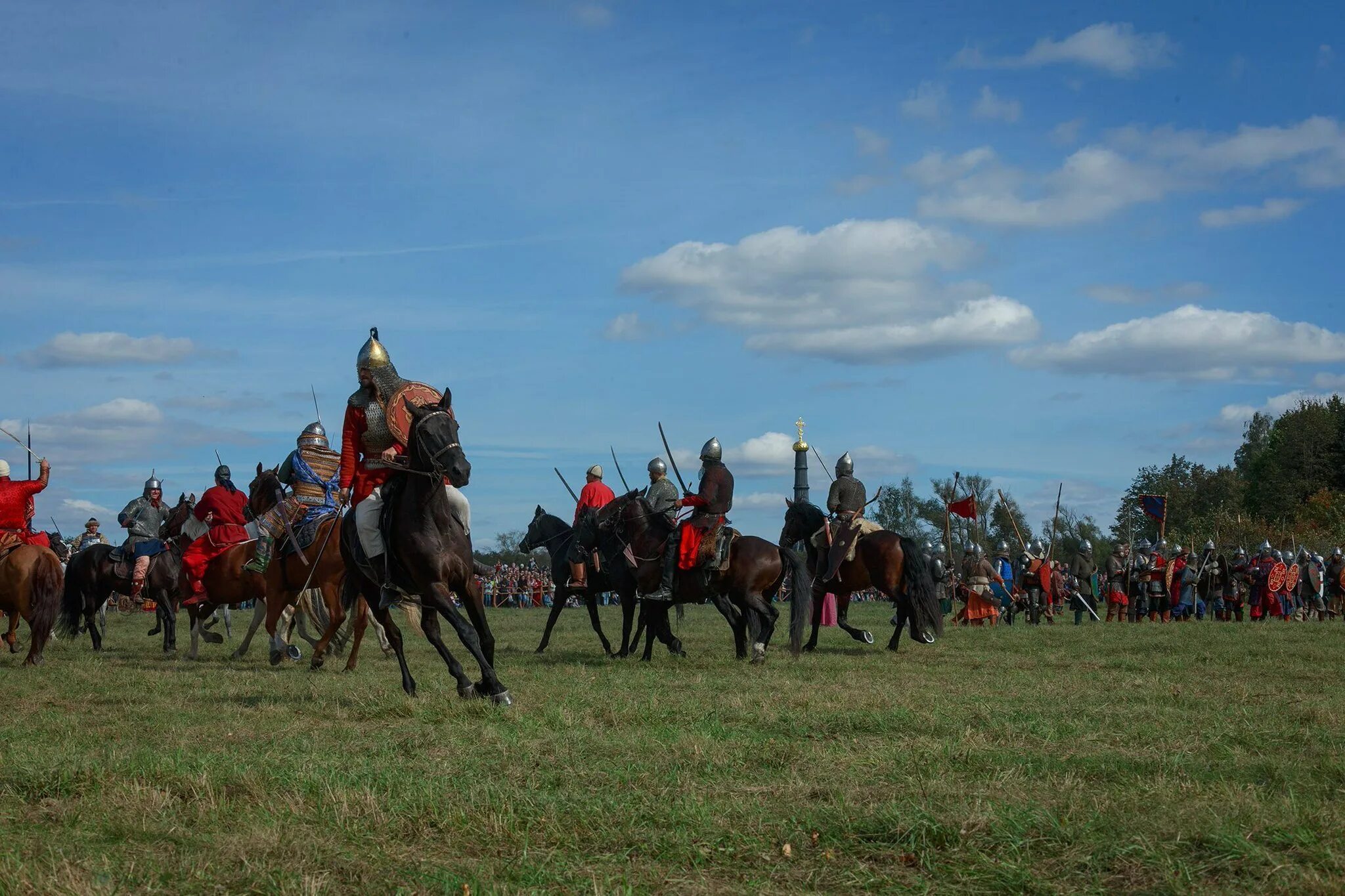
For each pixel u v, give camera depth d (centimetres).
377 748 795
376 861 514
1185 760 704
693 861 513
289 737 850
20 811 604
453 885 474
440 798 607
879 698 1034
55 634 2078
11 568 1497
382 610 1096
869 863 507
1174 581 3117
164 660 1636
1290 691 1123
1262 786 626
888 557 1672
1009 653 1634
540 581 4872
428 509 1025
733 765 705
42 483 1542
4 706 1072
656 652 1764
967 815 546
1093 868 479
